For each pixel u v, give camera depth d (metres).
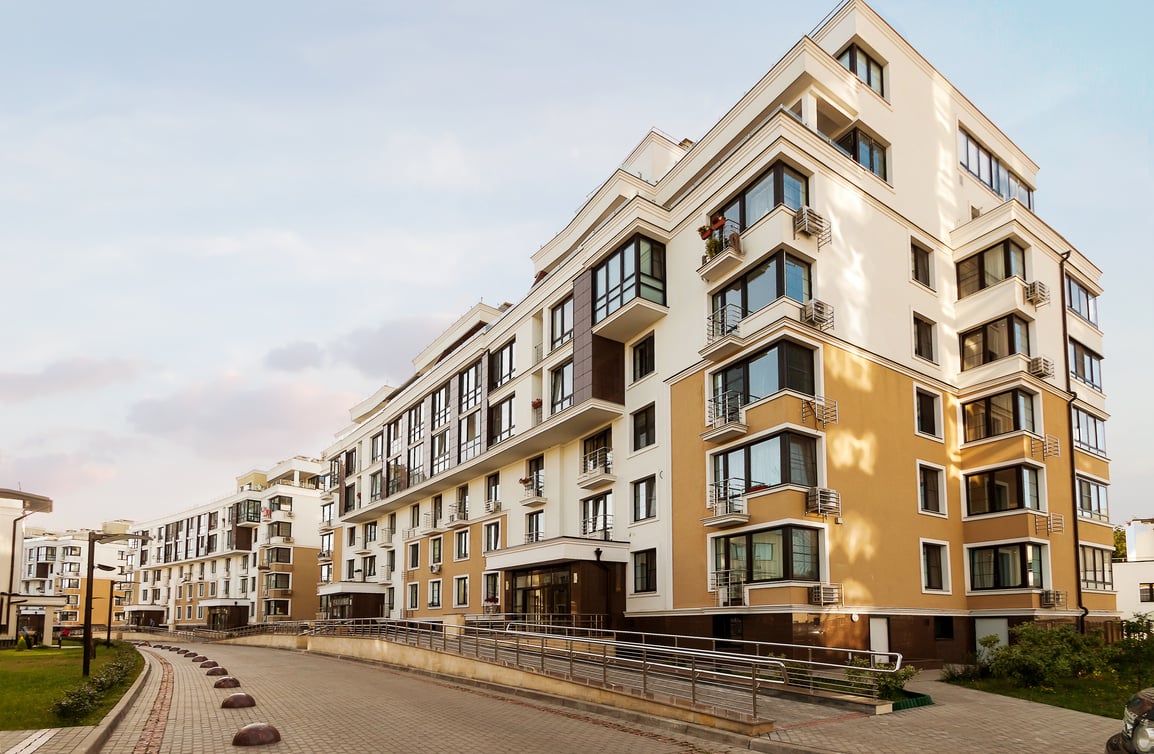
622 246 27.47
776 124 23.02
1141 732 8.10
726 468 23.14
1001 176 32.31
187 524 85.31
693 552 23.56
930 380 26.05
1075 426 28.27
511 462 35.12
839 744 11.93
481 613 35.34
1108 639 26.89
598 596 25.66
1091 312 31.05
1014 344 26.25
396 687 19.42
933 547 24.94
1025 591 24.06
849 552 21.77
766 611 20.58
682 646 23.27
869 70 27.41
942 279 27.77
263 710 15.34
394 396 50.62
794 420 21.36
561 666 19.42
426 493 42.88
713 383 24.27
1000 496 25.50
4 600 42.59
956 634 24.45
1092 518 28.03
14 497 44.84
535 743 12.00
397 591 45.91
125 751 11.10
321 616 53.69
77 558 101.31
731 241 23.34
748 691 16.89
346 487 56.00
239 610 71.75
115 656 28.95
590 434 29.83
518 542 33.50
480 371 38.41
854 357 23.48
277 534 69.50
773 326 21.75
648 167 32.62
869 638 21.59
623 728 13.46
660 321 26.84
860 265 24.42
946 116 29.83
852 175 24.86
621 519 27.22
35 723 12.42
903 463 24.25
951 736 12.76
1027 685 18.22
